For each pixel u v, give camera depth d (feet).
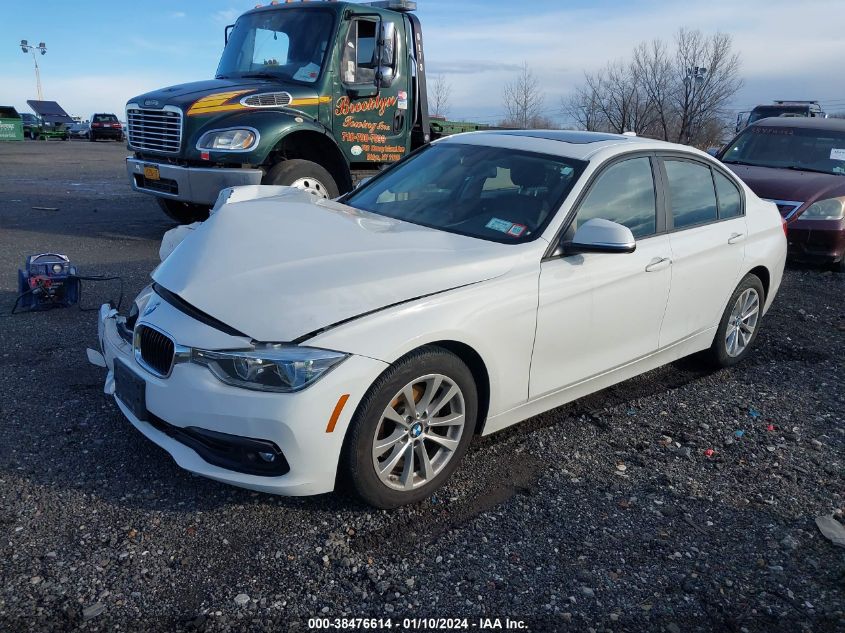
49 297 18.40
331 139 26.73
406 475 10.27
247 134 24.53
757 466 12.40
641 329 13.58
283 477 9.37
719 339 16.16
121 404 10.78
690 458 12.55
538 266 11.46
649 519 10.61
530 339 11.41
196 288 10.00
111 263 24.26
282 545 9.49
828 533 10.36
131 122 27.66
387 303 9.78
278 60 27.76
